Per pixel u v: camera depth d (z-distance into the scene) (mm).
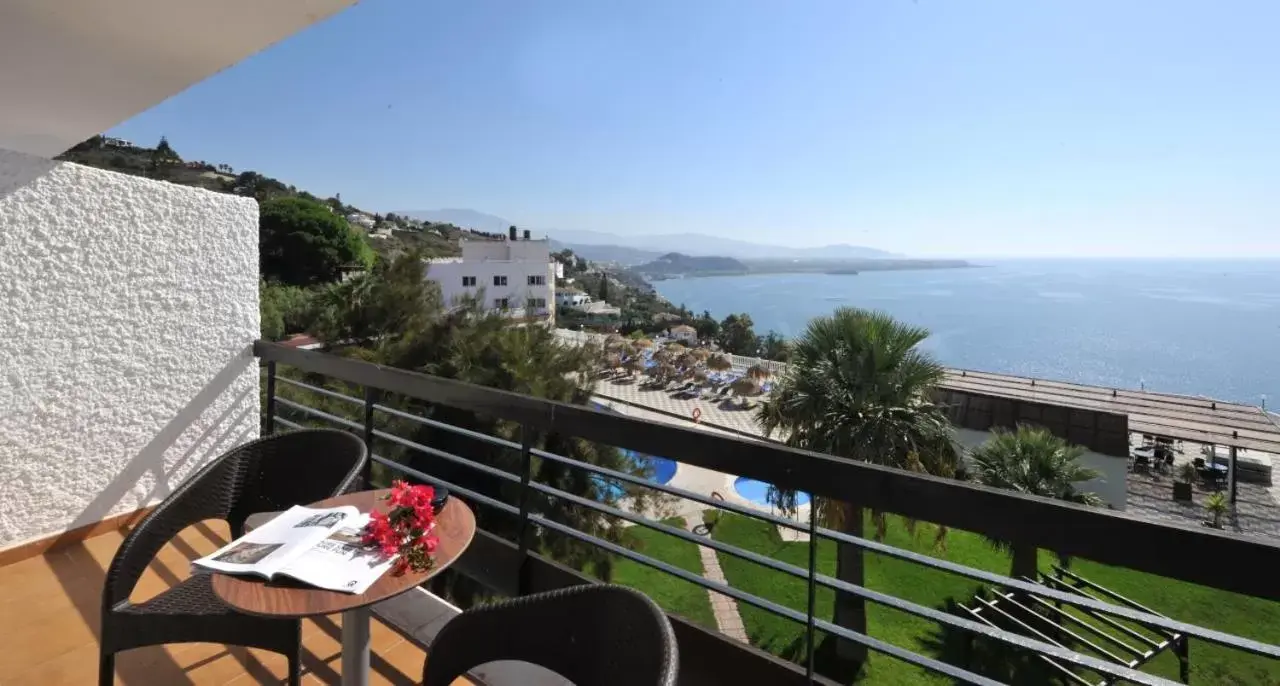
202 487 1535
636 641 812
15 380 2166
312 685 1590
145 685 1560
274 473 1697
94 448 2393
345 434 1682
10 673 1592
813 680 1249
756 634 7223
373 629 1818
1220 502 15289
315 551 1083
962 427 14961
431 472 6316
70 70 1769
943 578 8172
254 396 2975
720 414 20078
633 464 7578
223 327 2828
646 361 29078
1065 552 876
